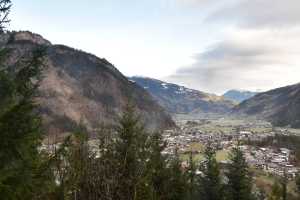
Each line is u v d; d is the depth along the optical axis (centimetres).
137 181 1717
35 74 969
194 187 3447
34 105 946
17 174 889
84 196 1484
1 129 870
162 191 2419
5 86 926
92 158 1541
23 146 907
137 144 1931
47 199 1252
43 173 1029
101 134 1825
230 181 4331
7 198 873
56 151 1120
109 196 1539
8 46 954
